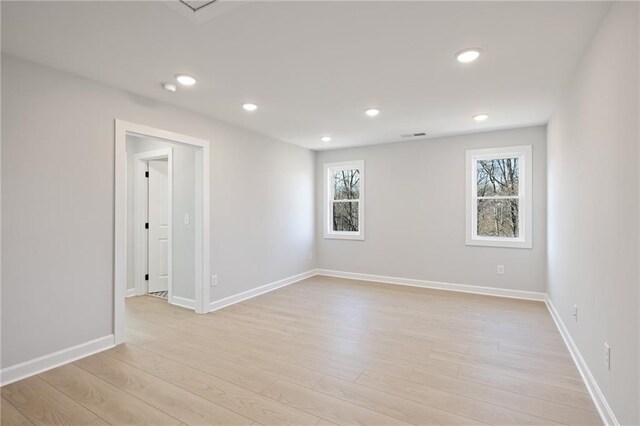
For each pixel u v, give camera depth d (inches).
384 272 214.4
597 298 81.0
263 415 76.5
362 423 73.6
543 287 170.9
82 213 106.4
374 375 94.5
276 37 83.0
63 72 102.0
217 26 77.8
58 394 85.0
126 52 90.5
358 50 90.0
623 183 64.6
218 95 124.2
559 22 76.2
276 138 197.3
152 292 193.0
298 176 219.6
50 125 99.0
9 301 91.0
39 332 96.8
